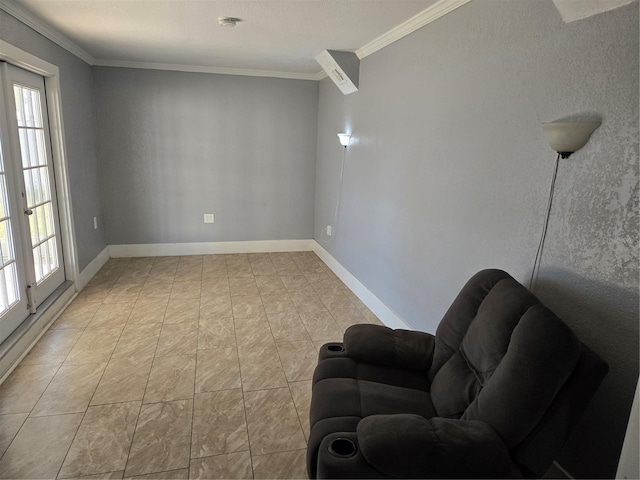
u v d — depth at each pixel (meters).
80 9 2.78
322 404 1.71
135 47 3.95
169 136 5.04
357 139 4.06
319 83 5.31
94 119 4.70
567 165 1.69
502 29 2.05
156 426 2.17
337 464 1.32
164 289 4.16
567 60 1.67
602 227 1.55
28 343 2.90
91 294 3.97
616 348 1.51
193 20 2.99
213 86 5.04
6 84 2.81
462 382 1.68
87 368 2.69
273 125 5.33
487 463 1.28
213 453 2.00
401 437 1.32
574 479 1.67
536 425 1.29
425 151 2.82
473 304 1.87
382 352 2.02
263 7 2.66
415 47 2.90
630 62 1.42
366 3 2.53
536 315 1.40
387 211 3.44
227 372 2.71
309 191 5.67
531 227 1.90
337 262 4.78
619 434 1.50
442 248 2.65
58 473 1.85
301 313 3.70
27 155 3.18
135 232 5.19
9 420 2.18
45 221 3.50
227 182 5.35
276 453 2.02
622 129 1.46
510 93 2.01
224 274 4.70
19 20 2.82
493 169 2.15
